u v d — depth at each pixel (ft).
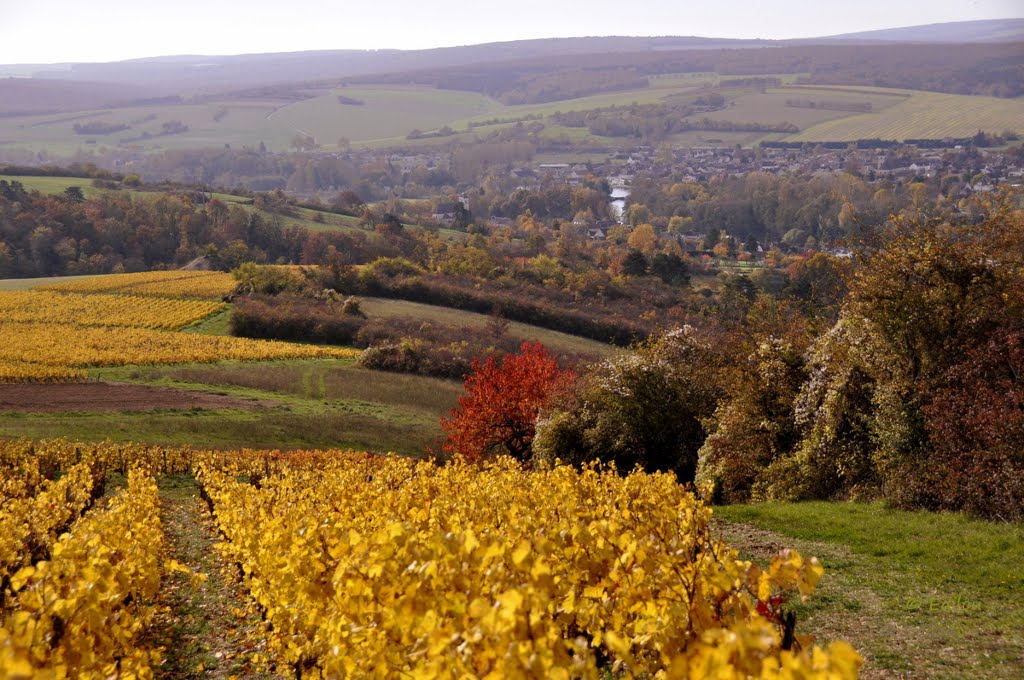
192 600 43.24
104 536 34.83
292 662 25.43
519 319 308.60
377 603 18.08
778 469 67.82
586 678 12.73
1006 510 46.39
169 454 111.75
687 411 88.48
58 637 18.01
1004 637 28.89
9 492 74.84
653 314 320.70
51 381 189.37
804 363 73.72
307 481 61.52
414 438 157.79
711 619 15.79
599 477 49.14
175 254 521.24
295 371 218.79
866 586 37.19
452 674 13.11
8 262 460.96
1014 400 50.90
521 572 17.48
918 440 57.72
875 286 62.64
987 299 59.16
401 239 524.93
